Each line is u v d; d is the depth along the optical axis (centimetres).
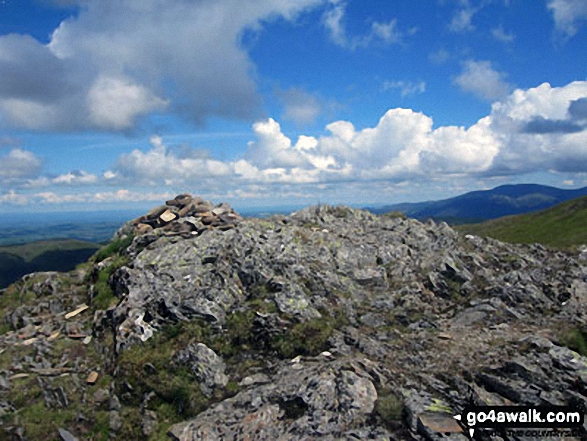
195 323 2070
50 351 2030
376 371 1677
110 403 1722
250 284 2409
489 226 9644
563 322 2098
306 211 3672
